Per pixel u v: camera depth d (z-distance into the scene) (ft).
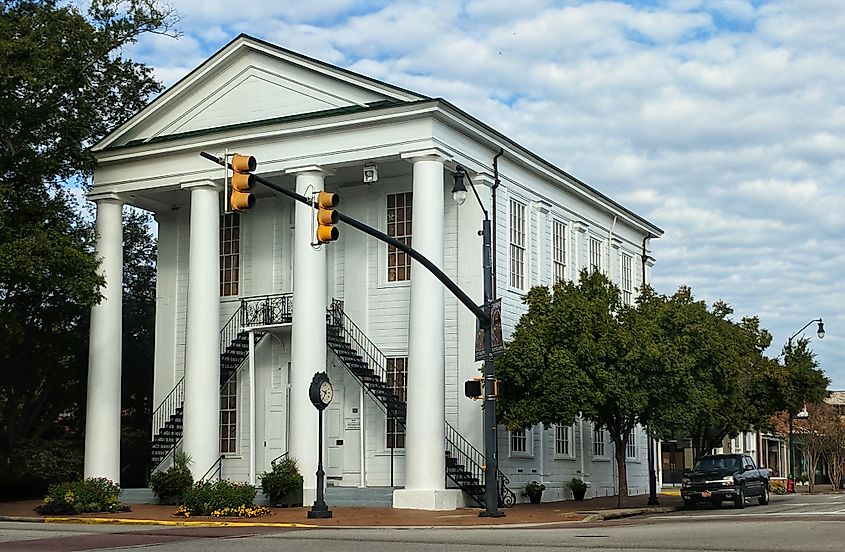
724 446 212.23
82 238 116.78
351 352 115.24
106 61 124.57
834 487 205.46
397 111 105.50
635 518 93.20
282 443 119.75
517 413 98.43
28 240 100.94
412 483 99.55
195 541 63.87
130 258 166.71
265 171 113.09
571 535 65.26
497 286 114.93
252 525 81.87
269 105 115.85
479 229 112.57
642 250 165.68
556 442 128.67
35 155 109.19
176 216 132.05
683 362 104.68
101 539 66.18
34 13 111.24
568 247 136.56
